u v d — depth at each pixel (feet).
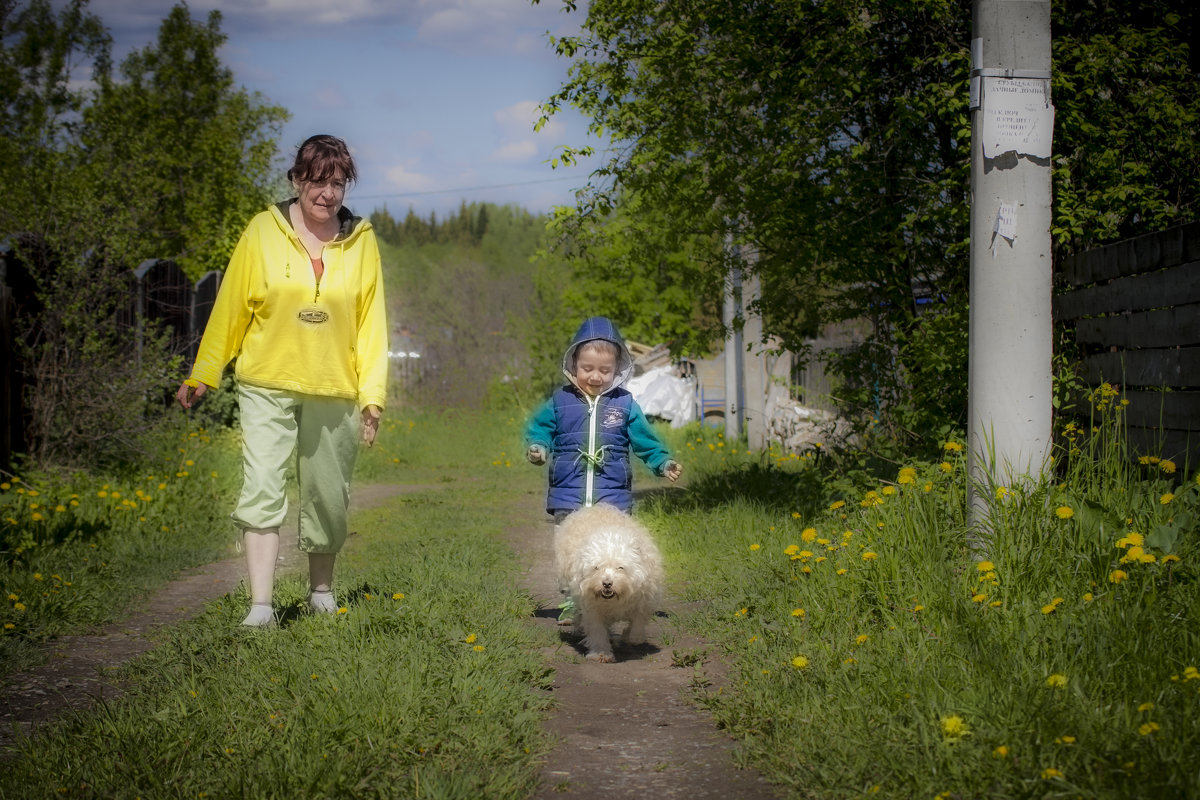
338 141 15.57
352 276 15.66
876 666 11.77
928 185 24.13
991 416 16.72
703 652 14.60
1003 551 14.51
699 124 25.99
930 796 8.63
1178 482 17.25
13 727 11.18
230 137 81.30
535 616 17.83
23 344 31.86
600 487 17.47
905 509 17.10
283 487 15.57
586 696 12.89
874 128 25.20
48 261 33.47
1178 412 17.30
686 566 21.40
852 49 23.40
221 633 14.62
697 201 27.76
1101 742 9.03
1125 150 22.58
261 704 11.32
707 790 9.57
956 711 10.21
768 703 11.35
